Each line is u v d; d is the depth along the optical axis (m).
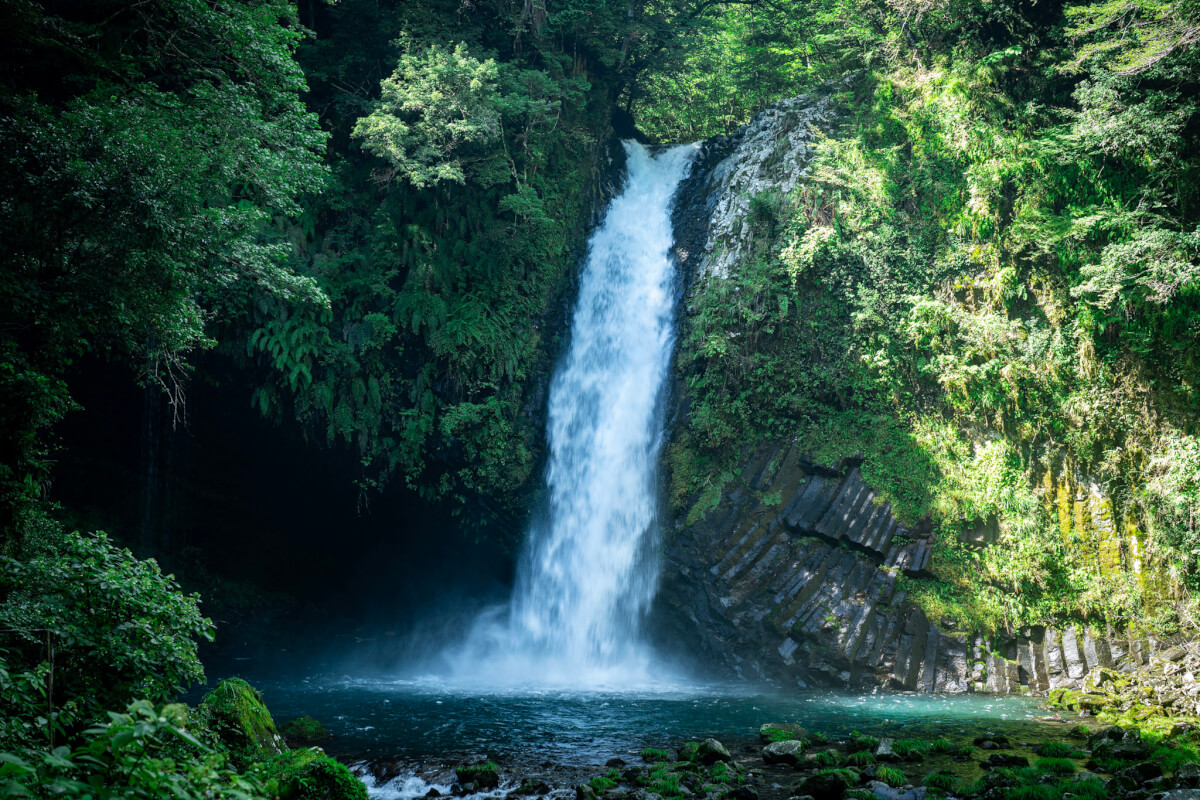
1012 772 10.41
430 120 24.03
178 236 13.66
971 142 22.61
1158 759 10.85
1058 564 18.97
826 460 21.91
